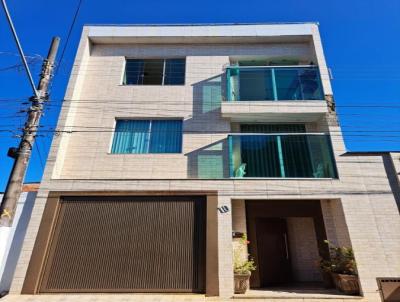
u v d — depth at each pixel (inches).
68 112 407.5
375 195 336.5
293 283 367.6
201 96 440.1
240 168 368.5
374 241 314.3
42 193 346.0
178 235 327.6
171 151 407.2
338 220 345.7
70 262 316.2
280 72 430.9
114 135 418.6
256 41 485.1
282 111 395.5
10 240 352.5
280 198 339.3
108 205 344.5
